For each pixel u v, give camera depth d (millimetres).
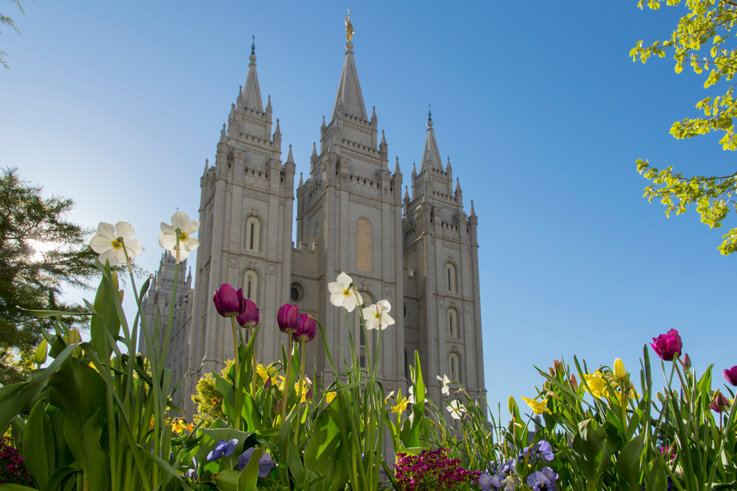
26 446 3613
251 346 4832
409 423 6363
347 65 74938
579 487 5152
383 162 69438
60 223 21719
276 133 63469
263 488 4473
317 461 4867
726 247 13656
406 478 5395
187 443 4828
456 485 5430
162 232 4871
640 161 14312
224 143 59594
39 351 5523
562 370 6227
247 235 58438
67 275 21641
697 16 12938
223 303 4938
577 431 4996
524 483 5316
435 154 79625
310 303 61156
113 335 4262
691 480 4410
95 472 3650
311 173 72062
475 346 69250
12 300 19516
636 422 4867
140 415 4008
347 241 62531
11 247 20922
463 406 7664
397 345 60750
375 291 62312
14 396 3193
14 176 21359
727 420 5121
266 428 5020
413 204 76375
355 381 5156
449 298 69688
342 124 69500
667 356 4902
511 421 6348
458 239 73812
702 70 13430
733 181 13508
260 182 60938
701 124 13398
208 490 4547
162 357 4160
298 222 70625
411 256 73312
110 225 4711
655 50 13609
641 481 4812
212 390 28453
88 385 3809
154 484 3814
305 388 6305
